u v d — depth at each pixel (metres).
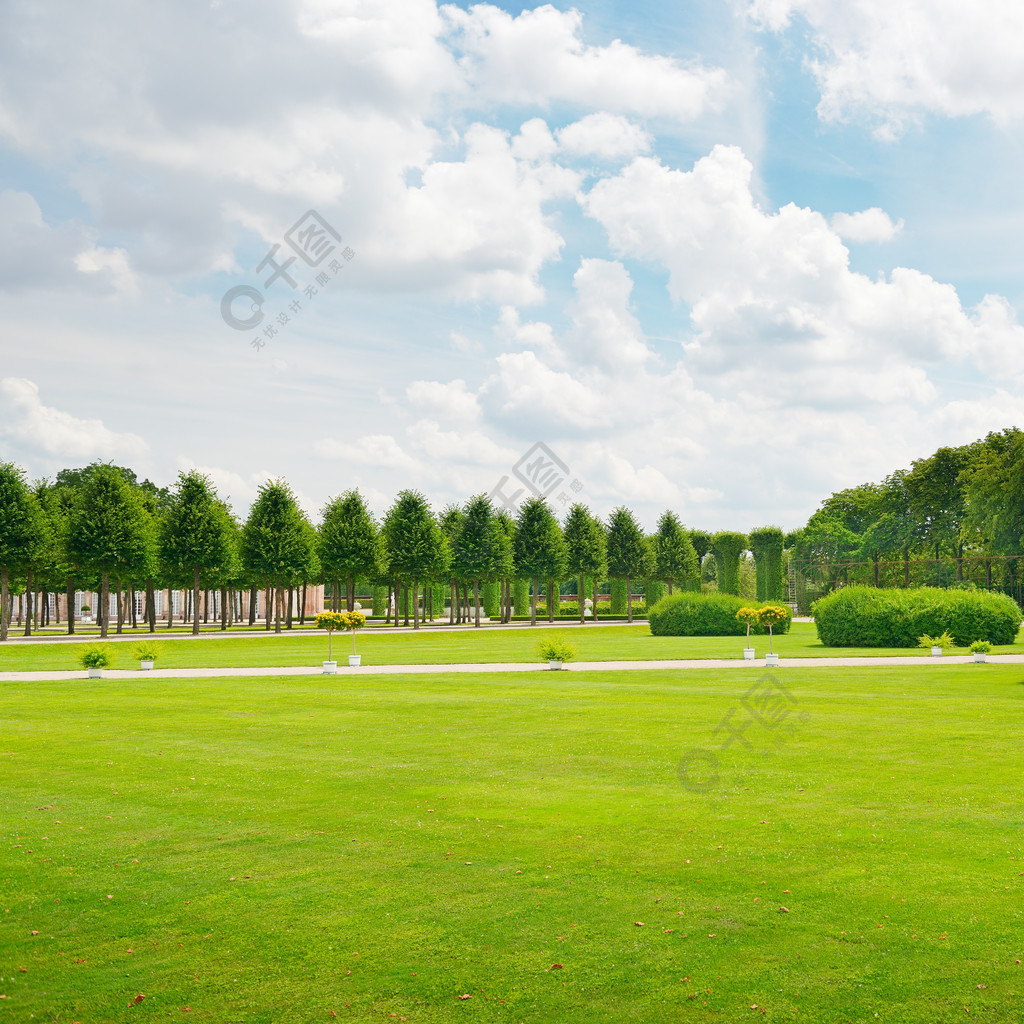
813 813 9.42
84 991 5.60
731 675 23.75
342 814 9.55
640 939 6.28
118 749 13.40
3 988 5.64
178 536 49.59
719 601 46.59
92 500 46.88
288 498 54.44
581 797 10.21
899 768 11.58
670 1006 5.36
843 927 6.45
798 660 28.44
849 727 14.76
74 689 21.55
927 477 71.88
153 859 8.07
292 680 23.28
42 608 66.12
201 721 16.09
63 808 9.90
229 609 76.94
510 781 11.06
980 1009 5.29
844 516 92.31
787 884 7.31
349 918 6.69
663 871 7.64
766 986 5.60
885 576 64.69
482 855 8.11
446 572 61.25
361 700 18.86
